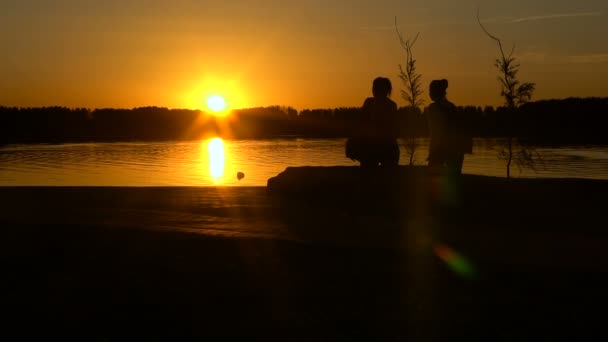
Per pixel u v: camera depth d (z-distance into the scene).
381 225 9.80
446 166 11.95
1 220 10.62
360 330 5.31
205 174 39.44
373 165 12.25
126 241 8.78
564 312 5.59
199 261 7.58
